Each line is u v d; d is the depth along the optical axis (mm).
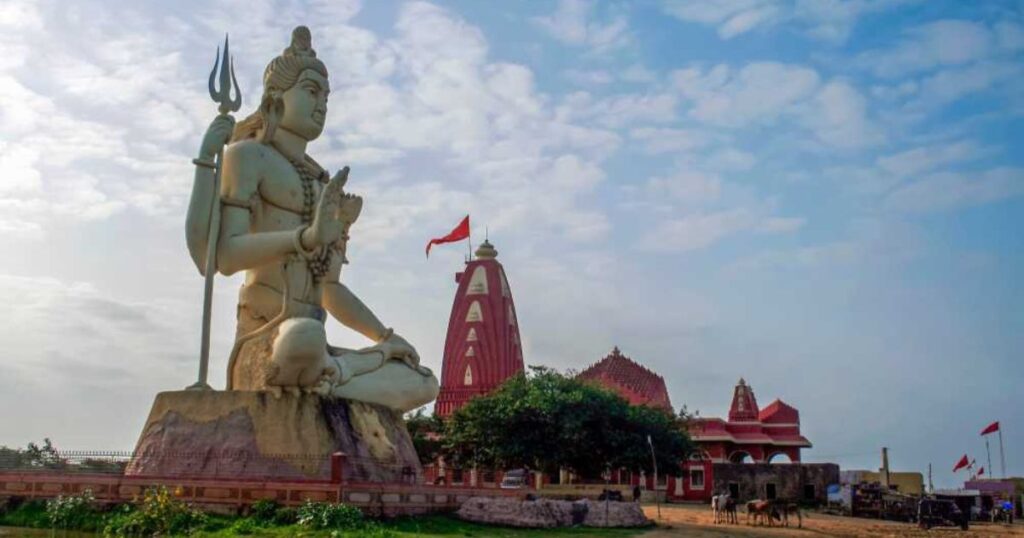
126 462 25828
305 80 31344
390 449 29453
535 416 50562
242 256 28562
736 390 77688
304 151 31922
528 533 25469
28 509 24062
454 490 28016
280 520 22672
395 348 32438
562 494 45344
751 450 75312
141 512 22109
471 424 51625
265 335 28734
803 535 31891
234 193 29359
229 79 29328
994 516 61656
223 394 27078
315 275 29500
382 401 31047
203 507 23719
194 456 26297
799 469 61375
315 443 26422
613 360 75000
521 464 51188
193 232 28188
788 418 76812
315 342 26922
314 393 27250
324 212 28203
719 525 36094
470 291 74438
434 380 33406
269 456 26078
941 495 61625
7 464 25438
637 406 55156
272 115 30828
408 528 23609
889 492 58562
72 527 23047
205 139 28719
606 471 54812
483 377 71938
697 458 65625
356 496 23641
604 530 28328
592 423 51438
